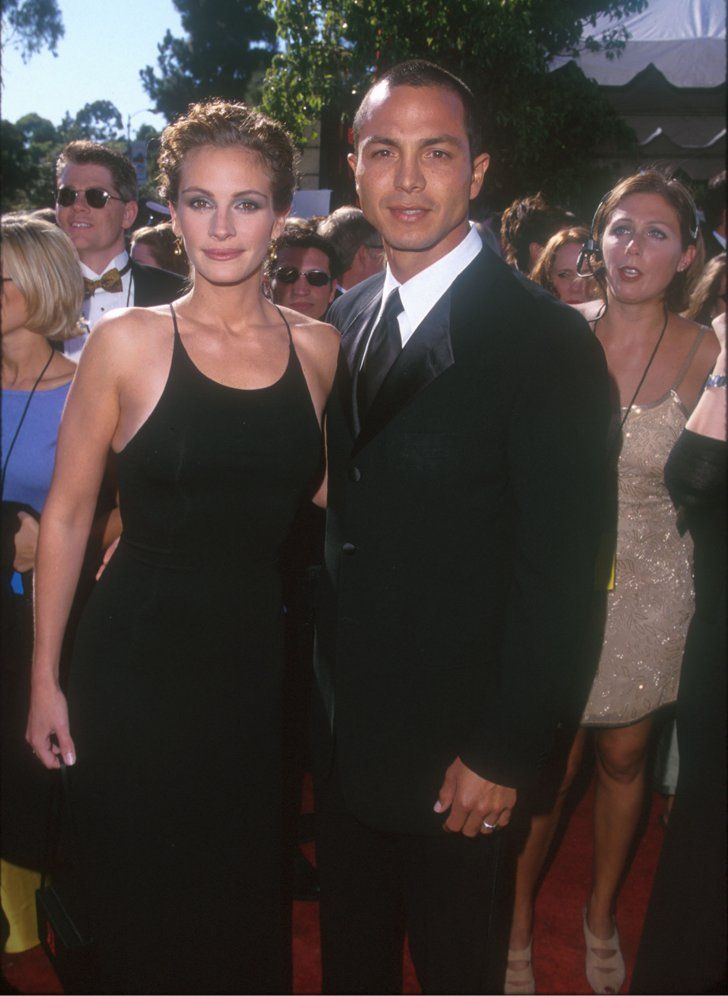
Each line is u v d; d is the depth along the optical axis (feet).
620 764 7.79
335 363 6.33
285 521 6.22
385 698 5.79
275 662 6.31
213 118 5.78
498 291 5.46
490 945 6.09
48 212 10.12
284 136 5.93
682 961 5.42
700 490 5.48
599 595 7.46
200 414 5.79
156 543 6.01
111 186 9.91
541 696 5.29
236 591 6.11
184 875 6.21
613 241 7.36
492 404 5.26
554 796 7.80
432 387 5.38
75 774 6.14
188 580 6.01
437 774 5.80
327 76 22.72
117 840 6.08
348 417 5.87
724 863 5.29
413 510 5.52
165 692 5.98
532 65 22.48
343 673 5.90
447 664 5.63
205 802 6.17
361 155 5.56
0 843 7.73
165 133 5.88
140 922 6.20
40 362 7.23
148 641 5.95
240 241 5.78
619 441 7.35
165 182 5.94
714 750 5.37
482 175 5.74
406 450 5.44
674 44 27.61
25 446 7.11
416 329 5.48
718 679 5.38
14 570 7.07
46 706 5.99
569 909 8.74
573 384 5.15
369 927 6.46
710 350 7.41
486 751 5.42
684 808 5.52
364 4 21.47
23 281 6.87
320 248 10.98
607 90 27.78
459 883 5.97
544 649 5.24
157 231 12.81
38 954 8.07
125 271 10.43
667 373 7.41
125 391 5.80
